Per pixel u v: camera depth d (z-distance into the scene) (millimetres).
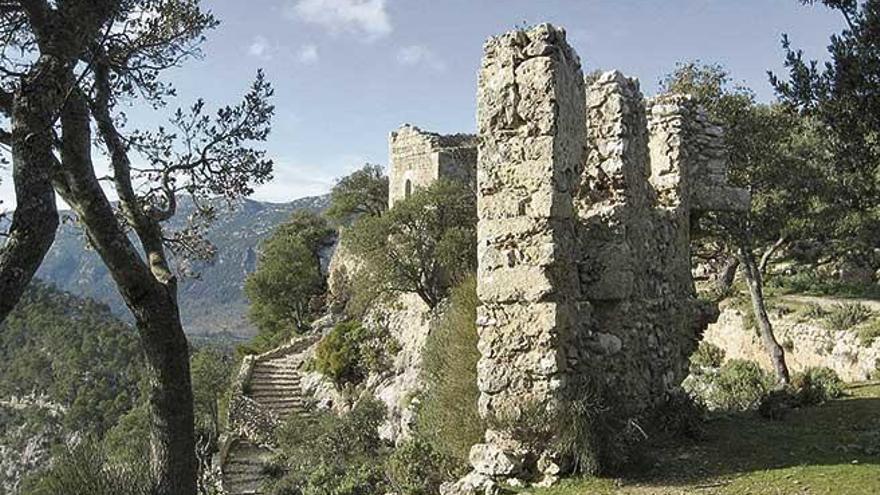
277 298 60062
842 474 8414
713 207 14062
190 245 10086
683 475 8766
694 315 13219
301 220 65562
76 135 7094
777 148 22797
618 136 11047
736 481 8406
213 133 9773
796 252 32188
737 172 22609
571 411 8898
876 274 33562
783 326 25922
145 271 7645
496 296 9547
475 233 31141
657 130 13297
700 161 14008
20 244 5516
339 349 37125
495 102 9875
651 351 11484
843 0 10750
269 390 39062
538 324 9242
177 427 7844
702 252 31609
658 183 13227
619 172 10930
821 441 10391
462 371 11086
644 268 11500
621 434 9133
